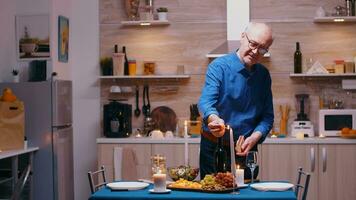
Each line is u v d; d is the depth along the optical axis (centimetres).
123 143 661
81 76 715
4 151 560
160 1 712
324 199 639
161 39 711
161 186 341
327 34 690
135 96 713
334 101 681
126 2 704
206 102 390
